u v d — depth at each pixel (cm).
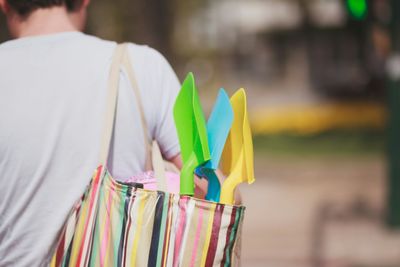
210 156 211
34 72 213
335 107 2102
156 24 1559
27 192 210
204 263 201
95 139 212
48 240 210
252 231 880
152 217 202
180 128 214
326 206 1030
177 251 201
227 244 202
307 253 762
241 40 3058
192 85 208
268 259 740
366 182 1218
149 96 221
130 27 1557
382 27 805
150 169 229
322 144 1631
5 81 213
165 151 229
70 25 226
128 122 217
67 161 211
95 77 214
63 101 212
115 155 218
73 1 226
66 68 214
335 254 755
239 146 215
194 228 201
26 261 212
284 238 835
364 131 1756
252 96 2878
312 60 2786
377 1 791
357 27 2334
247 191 1171
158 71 223
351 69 2519
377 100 2364
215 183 223
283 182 1239
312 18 2661
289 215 975
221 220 201
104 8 1550
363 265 711
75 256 206
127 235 202
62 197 210
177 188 219
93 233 205
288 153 1532
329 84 2569
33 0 220
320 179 1255
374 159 1434
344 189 1162
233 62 3139
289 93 2898
